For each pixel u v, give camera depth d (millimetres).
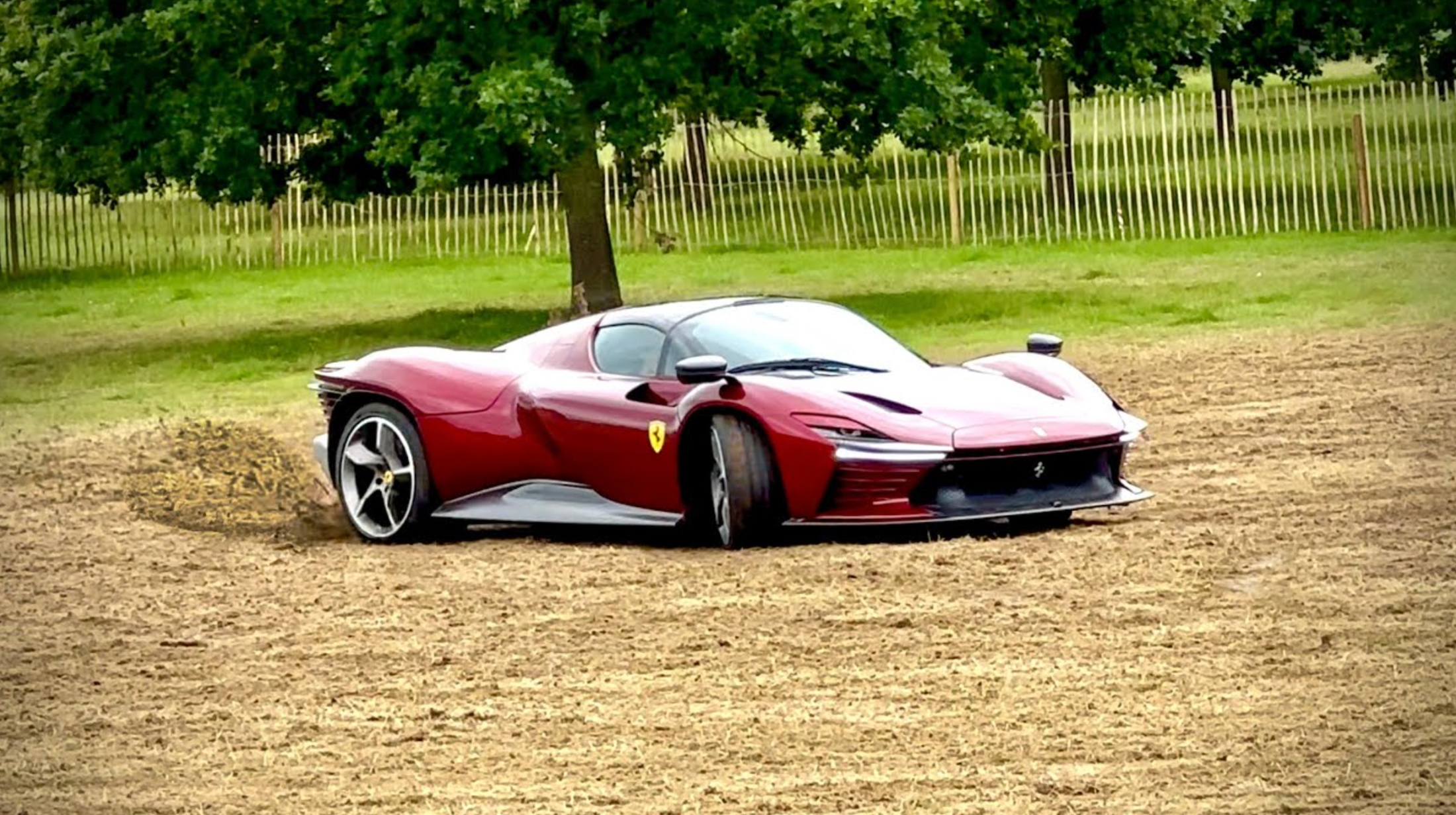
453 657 9922
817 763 7758
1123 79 32250
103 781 8000
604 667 9547
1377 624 9633
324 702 9141
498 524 14609
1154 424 17328
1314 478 14180
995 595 10641
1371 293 26125
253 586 12109
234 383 23859
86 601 11805
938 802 7207
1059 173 41312
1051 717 8258
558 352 13852
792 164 46656
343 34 26719
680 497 12664
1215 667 8938
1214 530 12312
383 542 13734
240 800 7645
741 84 26969
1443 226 35094
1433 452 14992
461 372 13820
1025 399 12719
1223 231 35875
